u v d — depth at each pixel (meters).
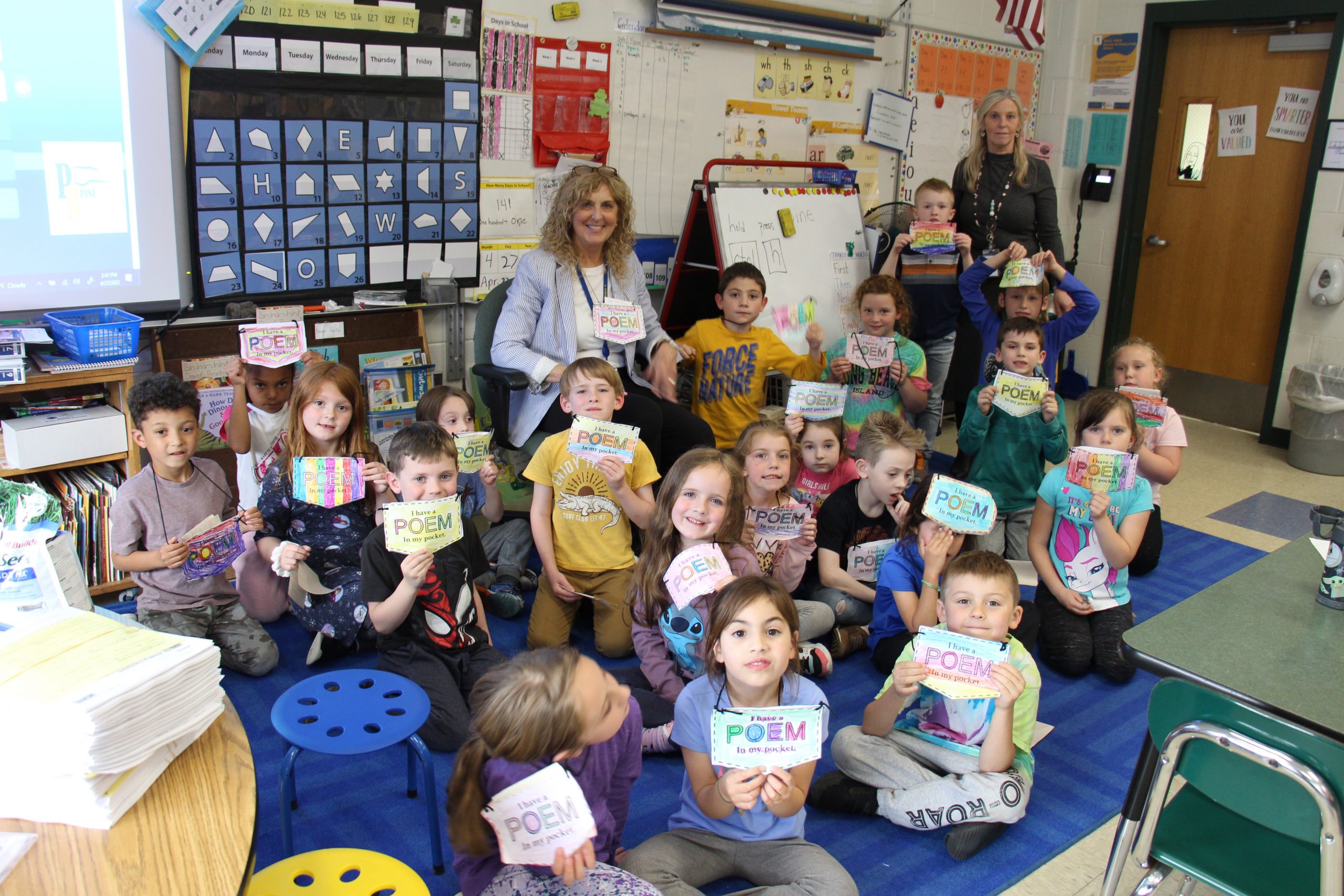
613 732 1.51
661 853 1.77
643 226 4.20
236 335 3.15
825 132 4.74
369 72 3.30
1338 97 4.73
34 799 1.13
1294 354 5.04
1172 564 3.64
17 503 1.49
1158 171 5.56
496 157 3.68
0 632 1.33
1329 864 1.33
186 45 2.92
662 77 4.07
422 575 2.15
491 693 1.44
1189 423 5.57
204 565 2.42
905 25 4.89
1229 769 1.43
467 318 3.79
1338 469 4.71
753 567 2.35
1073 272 5.91
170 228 3.03
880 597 2.74
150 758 1.21
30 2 2.64
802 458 3.12
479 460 2.84
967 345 4.74
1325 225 4.84
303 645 2.74
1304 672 1.53
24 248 2.78
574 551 2.73
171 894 1.04
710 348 3.71
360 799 2.12
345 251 3.41
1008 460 3.42
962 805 2.00
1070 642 2.79
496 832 1.40
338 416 2.60
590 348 3.39
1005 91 4.19
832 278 4.30
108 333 2.71
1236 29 5.14
